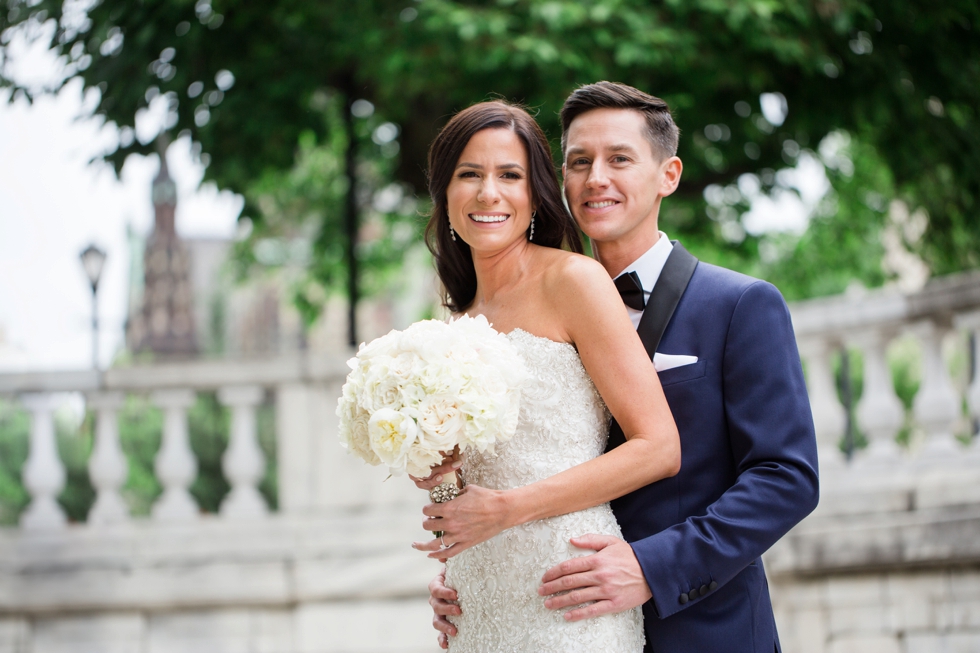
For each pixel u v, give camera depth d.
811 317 4.41
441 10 5.46
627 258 2.36
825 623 4.18
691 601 1.97
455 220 2.29
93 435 4.92
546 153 2.30
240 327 31.92
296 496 4.78
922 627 4.00
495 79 6.02
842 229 8.93
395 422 1.90
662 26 5.73
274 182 9.01
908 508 4.10
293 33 6.39
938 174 6.88
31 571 4.68
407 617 4.64
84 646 4.69
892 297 4.23
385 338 2.05
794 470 2.00
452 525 2.00
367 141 8.37
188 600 4.64
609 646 2.05
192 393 4.89
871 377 4.36
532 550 2.10
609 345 2.09
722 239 8.45
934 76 6.36
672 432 2.08
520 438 2.16
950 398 4.15
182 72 6.04
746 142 7.10
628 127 2.27
